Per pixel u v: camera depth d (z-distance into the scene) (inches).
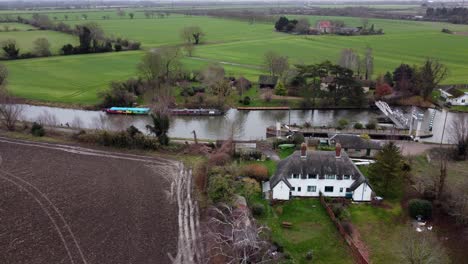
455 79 6333.7
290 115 5068.9
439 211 2664.9
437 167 3307.1
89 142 3850.9
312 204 2802.7
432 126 4554.6
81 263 2198.6
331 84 5349.4
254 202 2778.1
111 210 2694.4
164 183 3073.3
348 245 2356.1
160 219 2608.3
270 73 6264.8
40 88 5856.3
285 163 2965.1
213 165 3240.7
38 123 4335.6
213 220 2527.1
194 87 5634.8
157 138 3777.1
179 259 2244.1
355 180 2834.6
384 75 6181.1
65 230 2475.4
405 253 2214.6
